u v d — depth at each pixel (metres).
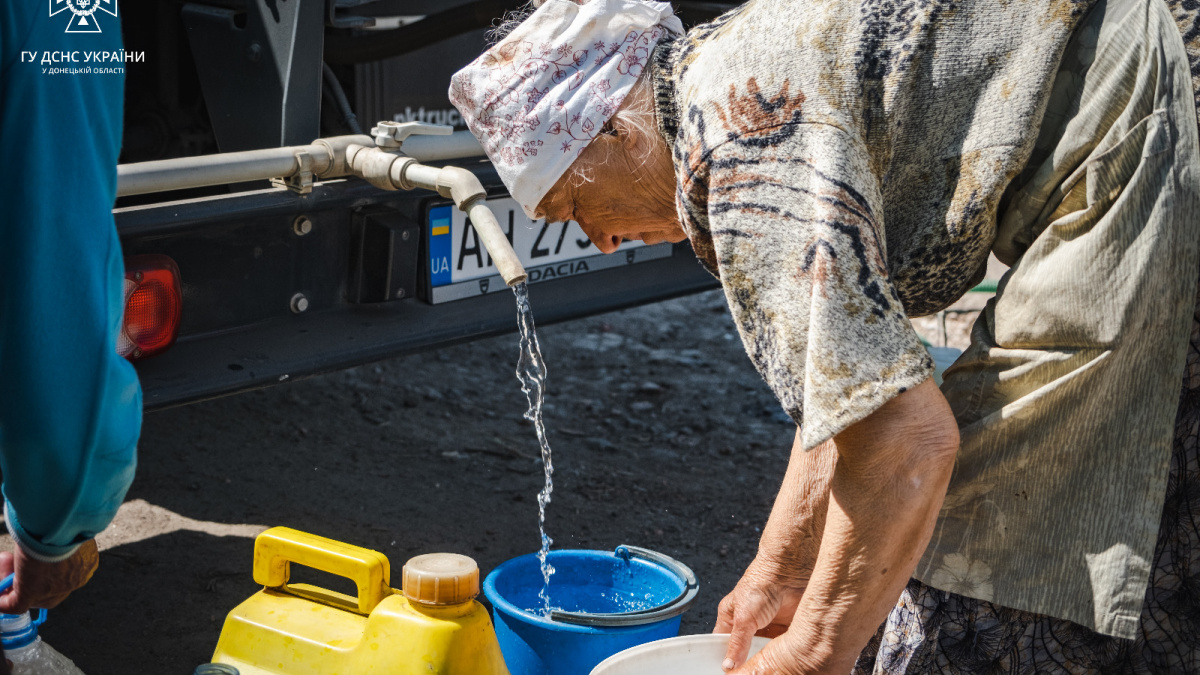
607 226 1.67
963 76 1.34
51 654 1.57
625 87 1.51
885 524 1.29
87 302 1.18
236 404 3.96
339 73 3.30
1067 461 1.42
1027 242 1.42
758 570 1.88
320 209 2.51
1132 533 1.40
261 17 2.57
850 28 1.34
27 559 1.35
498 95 1.55
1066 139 1.33
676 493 3.46
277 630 1.75
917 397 1.26
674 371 4.51
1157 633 1.52
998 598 1.49
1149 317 1.33
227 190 2.84
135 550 2.93
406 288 2.72
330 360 2.49
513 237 2.92
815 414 1.23
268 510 3.20
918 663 1.58
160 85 3.34
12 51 1.11
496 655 1.67
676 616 2.01
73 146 1.15
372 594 1.73
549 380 4.35
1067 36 1.34
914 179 1.37
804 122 1.30
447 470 3.54
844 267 1.23
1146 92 1.31
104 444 1.23
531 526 3.19
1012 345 1.43
